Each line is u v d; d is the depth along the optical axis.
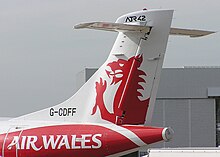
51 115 71.69
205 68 177.50
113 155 66.44
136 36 67.00
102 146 66.25
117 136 66.00
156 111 179.12
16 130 70.19
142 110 66.69
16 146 69.44
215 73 177.00
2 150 70.00
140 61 66.75
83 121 69.69
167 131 64.88
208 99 177.38
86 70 168.50
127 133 65.75
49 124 69.88
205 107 177.75
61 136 67.94
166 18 66.38
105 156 66.50
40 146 68.56
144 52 66.62
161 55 66.31
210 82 177.00
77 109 70.38
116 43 68.12
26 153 69.12
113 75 68.06
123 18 67.56
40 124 70.50
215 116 177.00
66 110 71.00
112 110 67.69
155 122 179.25
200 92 177.38
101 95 68.62
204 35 67.56
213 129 177.62
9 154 69.62
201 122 178.12
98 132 66.81
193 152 120.50
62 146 67.69
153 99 66.56
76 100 70.50
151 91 66.56
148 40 66.56
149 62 66.56
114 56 68.25
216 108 180.25
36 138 68.88
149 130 65.19
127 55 67.31
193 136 177.88
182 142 178.12
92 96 69.44
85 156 67.25
